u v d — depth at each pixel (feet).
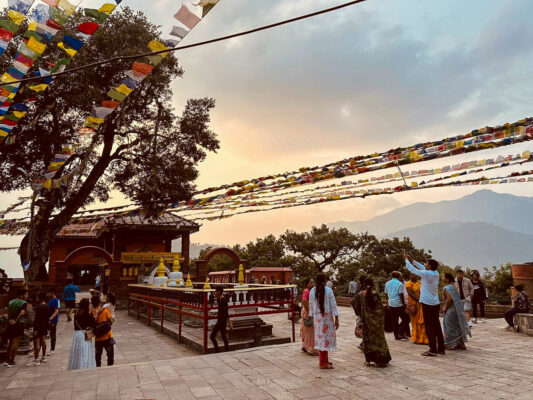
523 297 36.29
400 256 137.39
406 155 20.25
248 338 38.09
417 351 28.14
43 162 60.70
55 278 75.31
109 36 51.75
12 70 17.70
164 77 62.85
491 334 34.68
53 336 37.06
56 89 50.08
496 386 19.72
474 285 42.42
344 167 23.32
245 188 29.53
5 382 23.84
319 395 19.06
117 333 48.83
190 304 38.34
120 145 68.69
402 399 18.08
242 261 97.66
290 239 151.43
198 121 71.41
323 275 24.79
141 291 63.67
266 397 19.04
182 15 14.24
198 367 25.20
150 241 101.19
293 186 26.61
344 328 45.57
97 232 92.22
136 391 20.56
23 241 63.62
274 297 39.11
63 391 20.94
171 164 68.54
